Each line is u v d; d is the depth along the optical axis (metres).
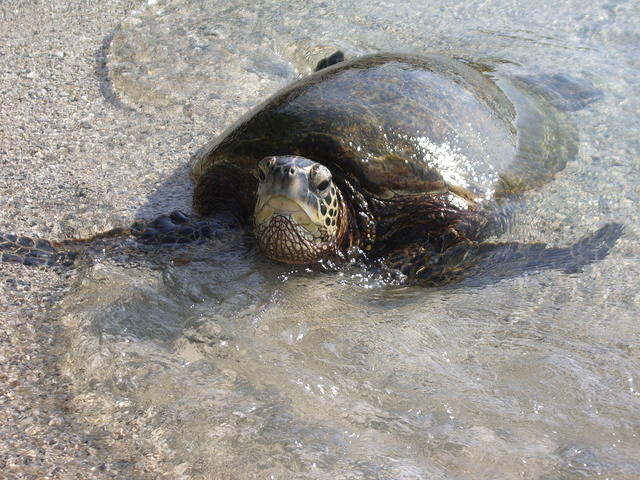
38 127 2.39
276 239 1.97
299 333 1.82
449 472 1.60
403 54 2.30
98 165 2.27
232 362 1.76
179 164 2.28
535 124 2.29
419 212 2.04
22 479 1.58
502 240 2.05
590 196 2.15
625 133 2.35
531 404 1.69
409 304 1.90
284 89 2.21
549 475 1.60
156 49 2.74
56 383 1.72
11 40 2.79
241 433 1.65
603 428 1.65
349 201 2.04
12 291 1.89
